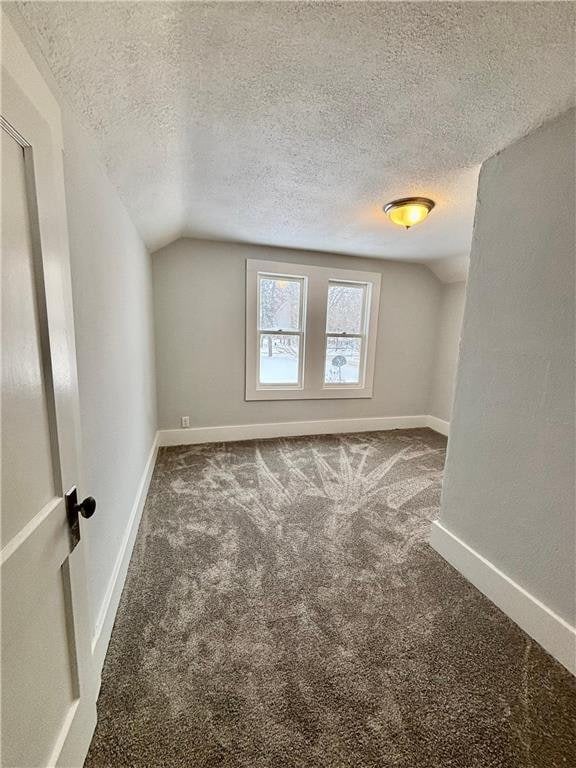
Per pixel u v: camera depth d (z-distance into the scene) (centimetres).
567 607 120
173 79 102
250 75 102
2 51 54
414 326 403
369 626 134
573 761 92
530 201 131
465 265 349
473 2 80
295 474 278
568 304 119
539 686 112
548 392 125
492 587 148
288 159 157
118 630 130
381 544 188
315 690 109
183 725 98
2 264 55
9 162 57
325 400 385
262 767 89
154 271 305
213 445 341
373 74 103
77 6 70
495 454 148
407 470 290
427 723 100
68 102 95
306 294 354
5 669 55
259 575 162
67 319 84
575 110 115
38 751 66
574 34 88
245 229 273
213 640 126
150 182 168
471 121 127
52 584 72
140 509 211
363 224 254
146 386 259
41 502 68
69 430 79
